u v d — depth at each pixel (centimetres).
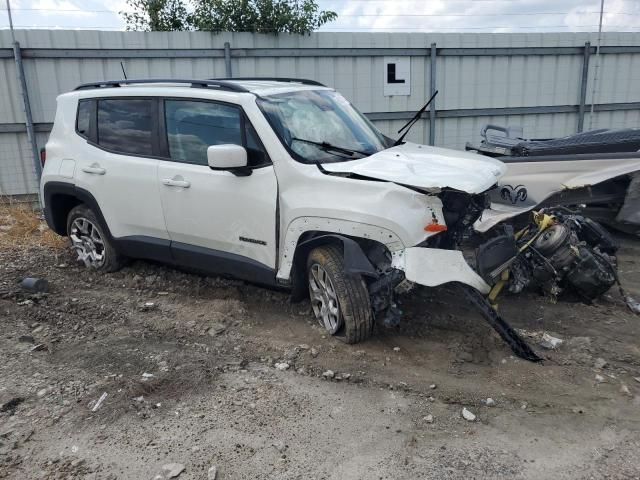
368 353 419
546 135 1169
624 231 706
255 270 473
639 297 535
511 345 403
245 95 472
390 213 394
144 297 542
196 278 583
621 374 390
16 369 405
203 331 466
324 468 301
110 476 296
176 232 520
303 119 480
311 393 372
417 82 1073
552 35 1109
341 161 454
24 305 521
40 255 677
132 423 341
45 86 917
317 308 459
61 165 596
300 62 1009
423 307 498
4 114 913
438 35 1056
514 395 365
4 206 895
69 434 331
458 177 408
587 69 1136
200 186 489
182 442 323
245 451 315
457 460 305
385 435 328
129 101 546
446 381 382
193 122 501
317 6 1047
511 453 310
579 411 346
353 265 400
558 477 291
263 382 386
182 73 970
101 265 607
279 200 446
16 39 888
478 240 484
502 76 1110
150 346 441
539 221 498
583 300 510
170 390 377
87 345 443
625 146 686
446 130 1113
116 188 552
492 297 442
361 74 1041
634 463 300
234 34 970
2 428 337
